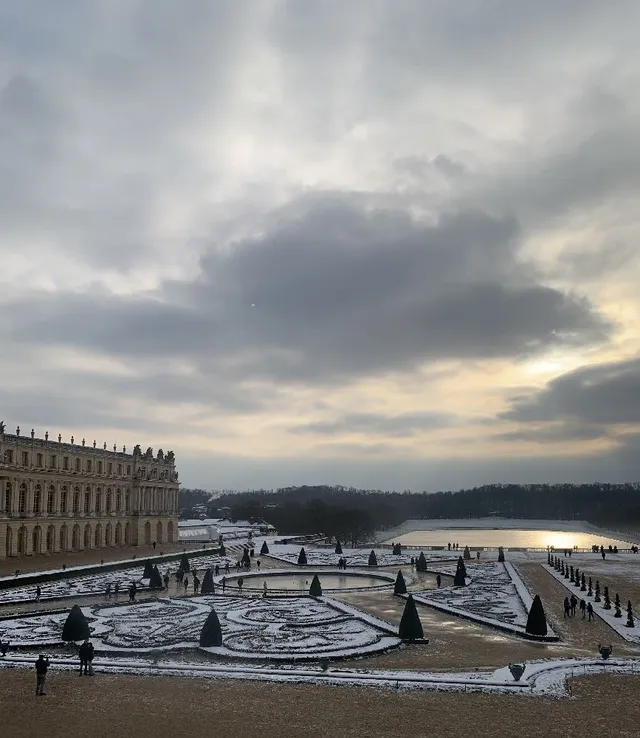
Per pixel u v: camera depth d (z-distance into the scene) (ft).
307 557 643.45
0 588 394.93
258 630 276.82
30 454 595.88
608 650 229.45
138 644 248.32
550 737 154.71
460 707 174.91
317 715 166.71
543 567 549.95
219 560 609.83
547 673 208.03
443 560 603.67
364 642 252.21
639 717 169.78
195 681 194.70
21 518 574.56
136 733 152.76
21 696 178.50
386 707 173.78
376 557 602.03
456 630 287.89
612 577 476.13
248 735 152.66
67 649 242.78
